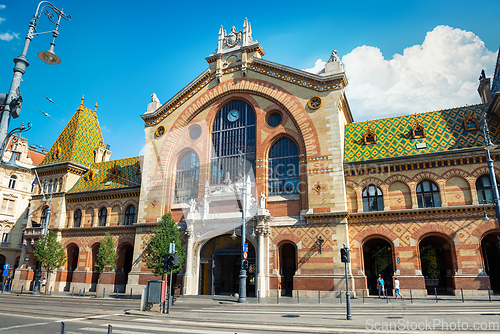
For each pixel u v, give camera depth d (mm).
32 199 48750
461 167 29391
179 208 36562
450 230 28422
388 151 32281
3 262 57000
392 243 29578
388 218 30188
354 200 31781
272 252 31828
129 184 43125
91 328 13930
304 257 30594
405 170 30953
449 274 30719
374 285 34375
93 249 43031
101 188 44781
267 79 36625
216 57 39594
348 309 16188
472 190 28531
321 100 33750
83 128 51688
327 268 29656
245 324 15039
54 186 48094
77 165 47938
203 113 39031
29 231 46781
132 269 37312
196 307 23438
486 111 32031
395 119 35125
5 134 10453
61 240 44969
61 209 45906
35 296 34344
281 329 13539
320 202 31188
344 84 34688
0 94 10711
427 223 29094
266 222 31891
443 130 32062
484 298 25250
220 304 25922
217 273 34375
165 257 19312
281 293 30938
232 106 38312
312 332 12852
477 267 27109
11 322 15469
